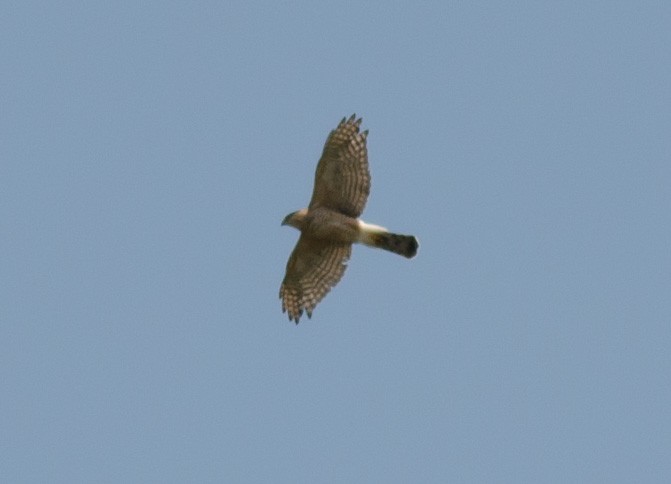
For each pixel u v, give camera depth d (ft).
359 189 68.85
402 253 69.00
